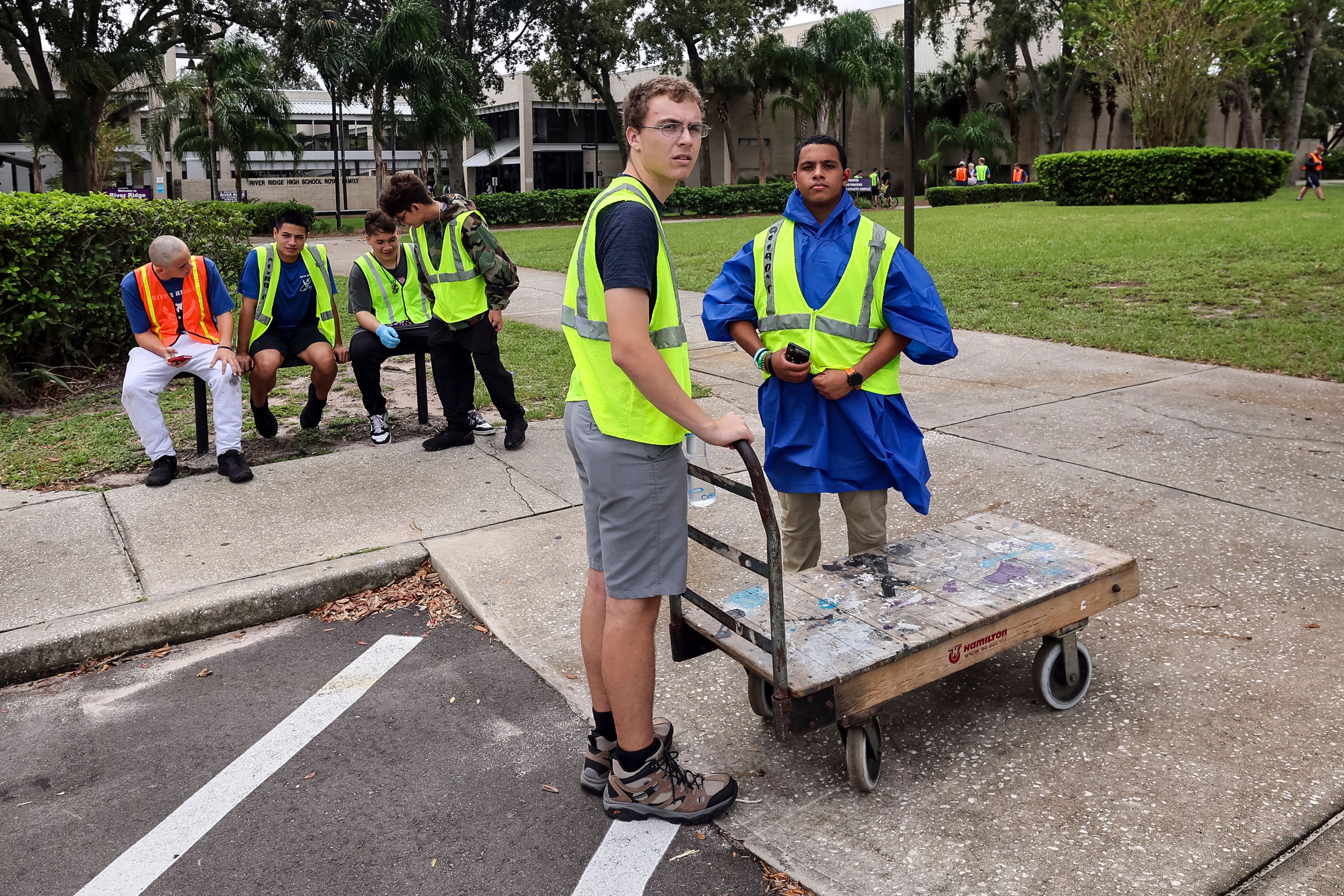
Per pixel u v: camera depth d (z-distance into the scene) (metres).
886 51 43.28
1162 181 23.77
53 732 3.46
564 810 2.93
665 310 2.49
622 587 2.60
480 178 52.72
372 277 6.46
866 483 3.43
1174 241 14.48
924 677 2.82
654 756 2.79
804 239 3.41
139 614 4.06
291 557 4.65
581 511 5.22
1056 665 3.27
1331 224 15.73
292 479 5.79
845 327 3.33
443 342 6.07
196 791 3.08
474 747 3.28
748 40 42.62
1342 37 52.88
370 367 6.41
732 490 2.60
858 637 2.81
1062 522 4.83
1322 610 3.83
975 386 7.65
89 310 8.55
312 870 2.70
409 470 5.93
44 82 33.38
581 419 2.60
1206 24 25.30
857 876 2.54
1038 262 13.37
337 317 6.72
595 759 2.95
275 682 3.76
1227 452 5.77
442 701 3.58
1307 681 3.34
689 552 4.63
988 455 5.91
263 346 6.45
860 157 55.66
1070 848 2.60
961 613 2.93
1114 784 2.85
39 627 3.97
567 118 49.09
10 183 46.88
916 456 3.47
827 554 4.55
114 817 2.96
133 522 5.13
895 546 3.50
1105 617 3.87
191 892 2.62
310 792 3.05
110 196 9.34
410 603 4.43
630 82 48.16
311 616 4.34
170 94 38.00
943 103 54.97
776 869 2.61
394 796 3.02
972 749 3.07
